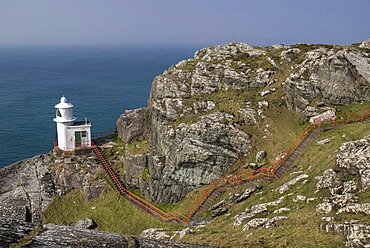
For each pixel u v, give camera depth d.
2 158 90.75
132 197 59.88
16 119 125.44
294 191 37.19
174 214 52.19
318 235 25.95
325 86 55.00
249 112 57.41
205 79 64.44
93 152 68.69
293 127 53.69
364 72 53.31
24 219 57.12
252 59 69.38
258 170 48.97
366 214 25.75
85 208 59.59
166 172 57.31
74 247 16.00
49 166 66.31
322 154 43.09
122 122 73.75
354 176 31.38
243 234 31.28
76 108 146.12
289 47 69.56
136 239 18.36
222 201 45.84
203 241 32.44
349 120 49.69
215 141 54.84
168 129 59.34
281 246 25.62
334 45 66.38
